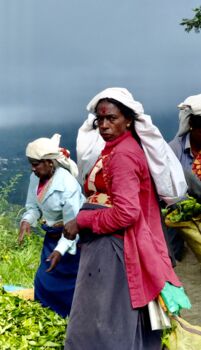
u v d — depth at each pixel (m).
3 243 9.42
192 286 5.20
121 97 4.02
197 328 4.46
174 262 4.36
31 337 4.81
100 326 4.05
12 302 5.32
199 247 4.93
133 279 4.03
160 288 3.99
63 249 5.38
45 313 5.29
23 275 8.33
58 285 5.84
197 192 5.04
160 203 4.68
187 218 4.94
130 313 4.03
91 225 4.09
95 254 4.13
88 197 4.27
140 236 4.06
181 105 5.09
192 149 5.15
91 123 4.74
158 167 4.11
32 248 9.14
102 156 4.17
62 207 5.69
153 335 4.18
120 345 4.01
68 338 4.20
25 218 5.92
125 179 3.97
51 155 5.62
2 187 10.59
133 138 4.14
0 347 4.59
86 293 4.14
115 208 3.97
